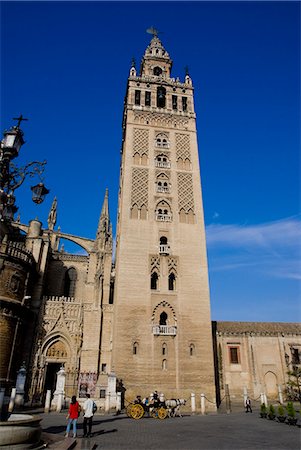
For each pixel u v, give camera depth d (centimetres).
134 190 5109
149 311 4369
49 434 1911
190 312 4469
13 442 1370
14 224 6247
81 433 2083
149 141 5600
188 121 5928
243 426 2564
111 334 4922
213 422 2802
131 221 4872
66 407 3822
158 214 4997
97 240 5678
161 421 2820
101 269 5300
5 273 4566
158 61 6806
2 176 1800
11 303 4447
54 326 4944
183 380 4100
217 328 5512
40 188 1956
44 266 5359
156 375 4066
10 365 4356
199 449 1622
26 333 4853
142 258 4659
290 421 2680
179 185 5303
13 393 3400
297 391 5038
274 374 5225
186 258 4784
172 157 5534
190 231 4972
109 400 3553
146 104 6041
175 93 6197
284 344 5406
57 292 5966
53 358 4834
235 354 5300
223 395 4956
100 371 4662
